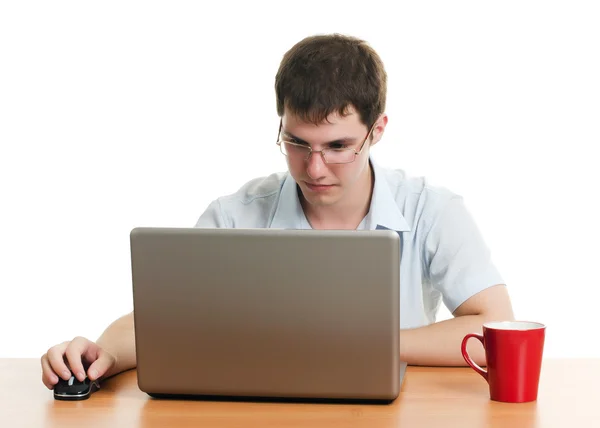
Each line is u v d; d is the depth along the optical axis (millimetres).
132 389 1500
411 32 3645
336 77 1673
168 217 3822
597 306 3635
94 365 1488
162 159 3801
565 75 3580
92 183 3828
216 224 2143
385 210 2031
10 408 1386
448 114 3662
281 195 2092
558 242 3650
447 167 3682
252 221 2129
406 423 1258
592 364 1659
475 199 3678
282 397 1374
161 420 1297
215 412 1335
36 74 3773
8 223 3838
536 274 3670
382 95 1794
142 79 3768
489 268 1963
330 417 1296
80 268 3863
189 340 1374
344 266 1318
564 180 3625
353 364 1338
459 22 3625
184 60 3748
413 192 2105
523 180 3648
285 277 1335
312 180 1746
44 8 3740
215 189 3793
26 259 3857
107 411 1356
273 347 1353
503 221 3670
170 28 3736
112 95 3775
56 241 3854
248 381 1368
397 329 1324
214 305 1359
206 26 3727
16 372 1663
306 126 1681
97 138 3803
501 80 3623
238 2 3703
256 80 3730
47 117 3797
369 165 2059
